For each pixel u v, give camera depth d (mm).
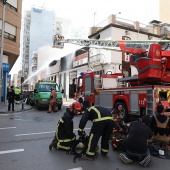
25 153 5402
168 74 9031
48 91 17609
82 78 13094
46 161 4809
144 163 4473
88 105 12273
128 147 4691
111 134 5523
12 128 8891
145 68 8844
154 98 8008
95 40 15461
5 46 21016
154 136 5574
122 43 9828
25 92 28188
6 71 22672
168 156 5105
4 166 4512
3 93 22672
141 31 27469
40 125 9625
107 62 25141
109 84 12336
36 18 88875
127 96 9320
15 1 22719
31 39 87812
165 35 29656
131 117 9422
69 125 5488
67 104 23844
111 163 4695
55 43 21047
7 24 21594
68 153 5320
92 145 4934
